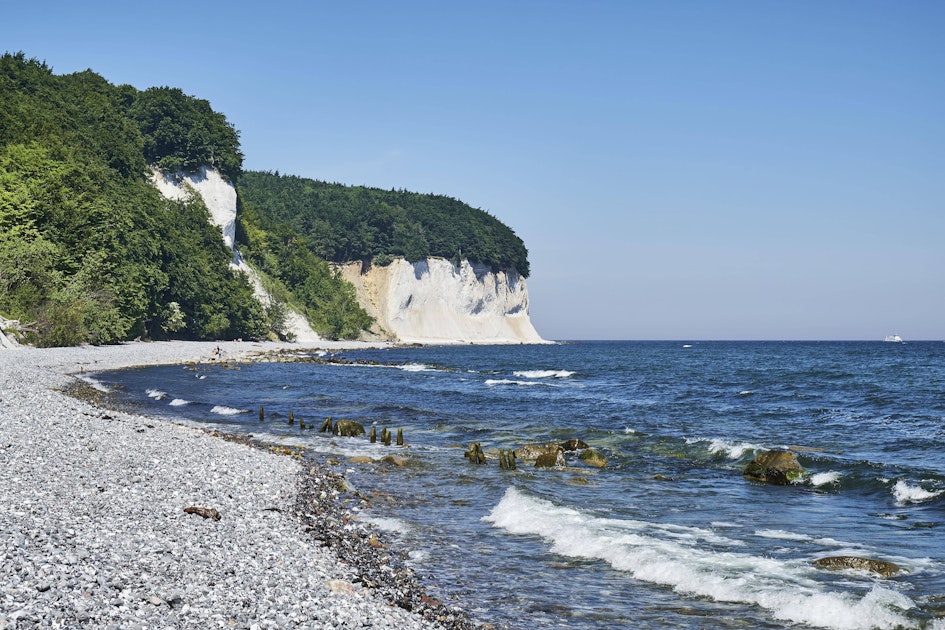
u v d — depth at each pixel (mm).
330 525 15773
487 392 53969
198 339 127750
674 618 11227
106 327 87312
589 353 153750
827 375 73000
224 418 35625
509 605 11602
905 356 125688
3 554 9828
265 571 11281
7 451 18281
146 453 20688
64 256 85500
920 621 10742
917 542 15586
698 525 17078
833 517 18016
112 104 166250
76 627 7961
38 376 44781
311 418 36562
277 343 145000
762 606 11703
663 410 42469
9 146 94938
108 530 12211
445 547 14812
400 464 24422
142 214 115812
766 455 23469
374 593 11375
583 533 15609
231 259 154375
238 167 179375
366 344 178625
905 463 25641
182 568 10688
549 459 24969
